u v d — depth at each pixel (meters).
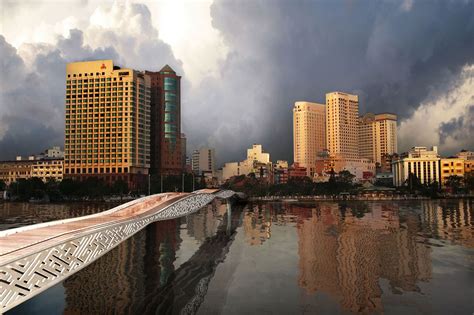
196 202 57.97
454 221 94.06
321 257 50.84
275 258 50.59
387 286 37.16
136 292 35.31
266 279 40.03
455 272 42.25
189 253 54.53
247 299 33.44
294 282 38.81
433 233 72.75
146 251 56.19
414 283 38.12
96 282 38.75
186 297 33.94
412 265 45.69
